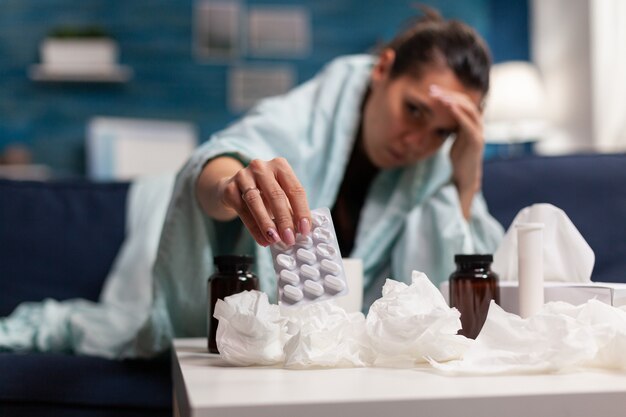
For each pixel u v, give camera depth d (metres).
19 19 4.00
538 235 0.73
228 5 4.17
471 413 0.49
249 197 0.68
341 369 0.63
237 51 4.17
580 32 3.54
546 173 1.42
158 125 4.05
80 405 1.04
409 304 0.65
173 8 4.12
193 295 1.01
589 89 3.44
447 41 1.24
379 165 1.32
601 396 0.51
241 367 0.65
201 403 0.46
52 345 1.25
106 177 3.92
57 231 1.60
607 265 1.33
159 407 1.07
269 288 1.01
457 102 1.20
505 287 0.78
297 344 0.63
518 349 0.61
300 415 0.47
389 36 4.23
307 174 1.27
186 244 0.99
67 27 4.02
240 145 1.08
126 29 4.09
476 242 1.24
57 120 4.00
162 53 4.11
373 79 1.32
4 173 3.76
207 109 4.12
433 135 1.25
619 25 3.23
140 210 1.65
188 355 0.76
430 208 1.21
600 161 1.41
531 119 3.65
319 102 1.34
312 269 0.63
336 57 4.21
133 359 1.11
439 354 0.63
